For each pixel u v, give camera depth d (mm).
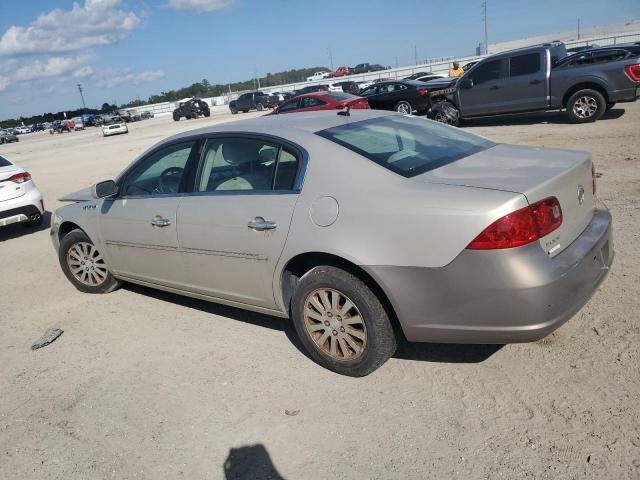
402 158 3408
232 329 4371
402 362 3570
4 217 8219
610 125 12164
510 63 13805
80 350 4316
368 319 3229
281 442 2971
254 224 3605
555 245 2896
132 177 4664
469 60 56844
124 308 5043
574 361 3318
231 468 2834
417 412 3061
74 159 20453
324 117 4055
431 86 17734
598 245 3129
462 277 2828
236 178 3867
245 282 3820
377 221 3055
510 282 2725
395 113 4402
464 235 2785
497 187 2869
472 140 4035
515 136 12383
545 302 2746
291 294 3688
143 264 4648
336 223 3203
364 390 3328
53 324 4887
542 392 3078
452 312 2926
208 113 44344
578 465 2545
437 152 3619
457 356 3557
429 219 2891
